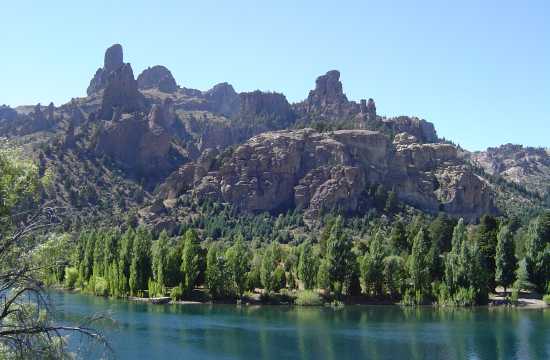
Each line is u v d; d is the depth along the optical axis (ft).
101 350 148.36
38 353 110.63
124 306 506.48
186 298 564.30
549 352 336.29
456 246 593.01
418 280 552.41
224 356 318.04
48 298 114.52
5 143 122.42
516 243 645.51
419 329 412.16
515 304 536.01
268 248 655.35
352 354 328.90
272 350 336.90
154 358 308.40
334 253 569.23
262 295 558.97
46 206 120.16
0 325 109.60
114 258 590.14
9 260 112.37
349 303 558.56
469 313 494.18
